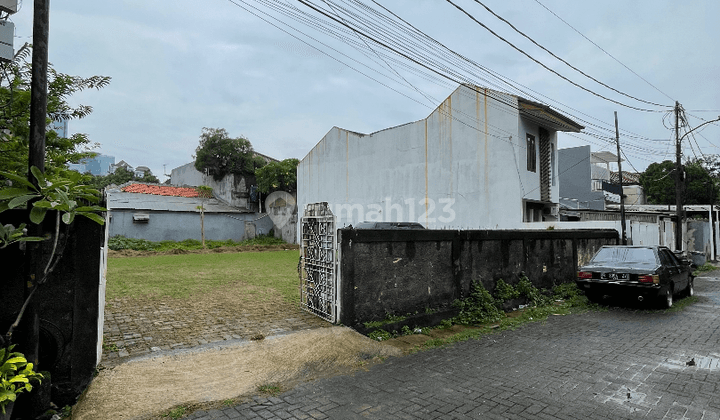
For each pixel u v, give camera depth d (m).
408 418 3.73
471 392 4.34
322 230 6.97
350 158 23.75
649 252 9.75
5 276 3.66
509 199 16.06
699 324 7.67
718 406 3.98
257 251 24.33
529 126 16.83
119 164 54.09
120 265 15.35
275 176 30.23
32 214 3.10
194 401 3.99
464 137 17.78
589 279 9.48
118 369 4.47
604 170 32.88
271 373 4.79
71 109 6.00
